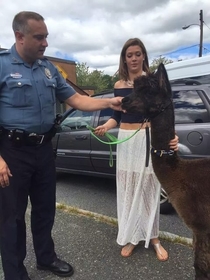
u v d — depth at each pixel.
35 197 2.83
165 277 2.80
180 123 4.05
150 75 2.53
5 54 2.44
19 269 2.67
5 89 2.41
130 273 2.89
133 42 2.95
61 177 6.63
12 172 2.53
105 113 5.04
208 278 2.47
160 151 2.54
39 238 2.90
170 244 3.36
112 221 3.94
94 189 5.69
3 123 2.46
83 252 3.29
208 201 2.38
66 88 2.88
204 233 2.44
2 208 2.57
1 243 2.61
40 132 2.58
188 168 2.53
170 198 2.58
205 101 3.93
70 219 4.12
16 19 2.34
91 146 5.20
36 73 2.52
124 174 3.15
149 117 2.54
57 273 2.91
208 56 5.33
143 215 3.14
